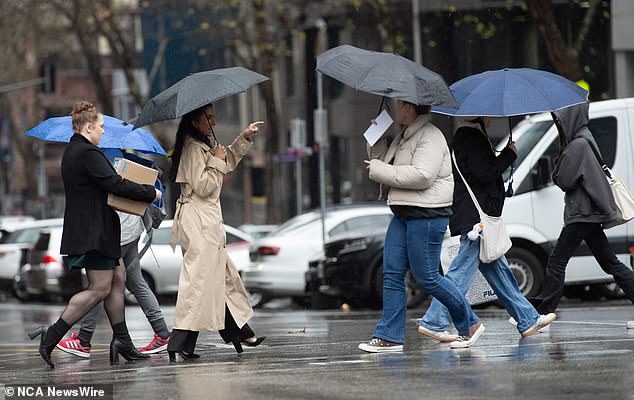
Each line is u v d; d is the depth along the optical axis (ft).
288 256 173.78
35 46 445.78
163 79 415.44
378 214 175.32
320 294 171.32
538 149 135.54
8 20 354.95
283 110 375.66
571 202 97.91
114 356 87.45
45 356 85.30
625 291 99.45
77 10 311.68
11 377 80.74
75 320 84.89
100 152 82.94
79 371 83.05
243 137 84.94
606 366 73.36
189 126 84.64
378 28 298.76
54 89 358.23
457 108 80.23
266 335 109.40
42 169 445.37
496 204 88.48
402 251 83.30
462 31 255.09
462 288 88.53
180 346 84.17
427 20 262.06
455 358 79.51
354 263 152.46
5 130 543.39
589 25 213.46
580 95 86.94
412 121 82.23
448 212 82.17
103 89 322.55
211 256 84.02
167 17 381.40
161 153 97.19
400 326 84.28
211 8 321.93
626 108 135.23
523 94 85.40
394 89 78.48
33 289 222.69
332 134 342.23
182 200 84.94
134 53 415.44
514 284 91.81
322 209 171.53
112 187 82.23
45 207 441.27
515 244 135.23
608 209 96.84
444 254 122.52
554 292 98.78
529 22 244.63
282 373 74.59
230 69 84.74
